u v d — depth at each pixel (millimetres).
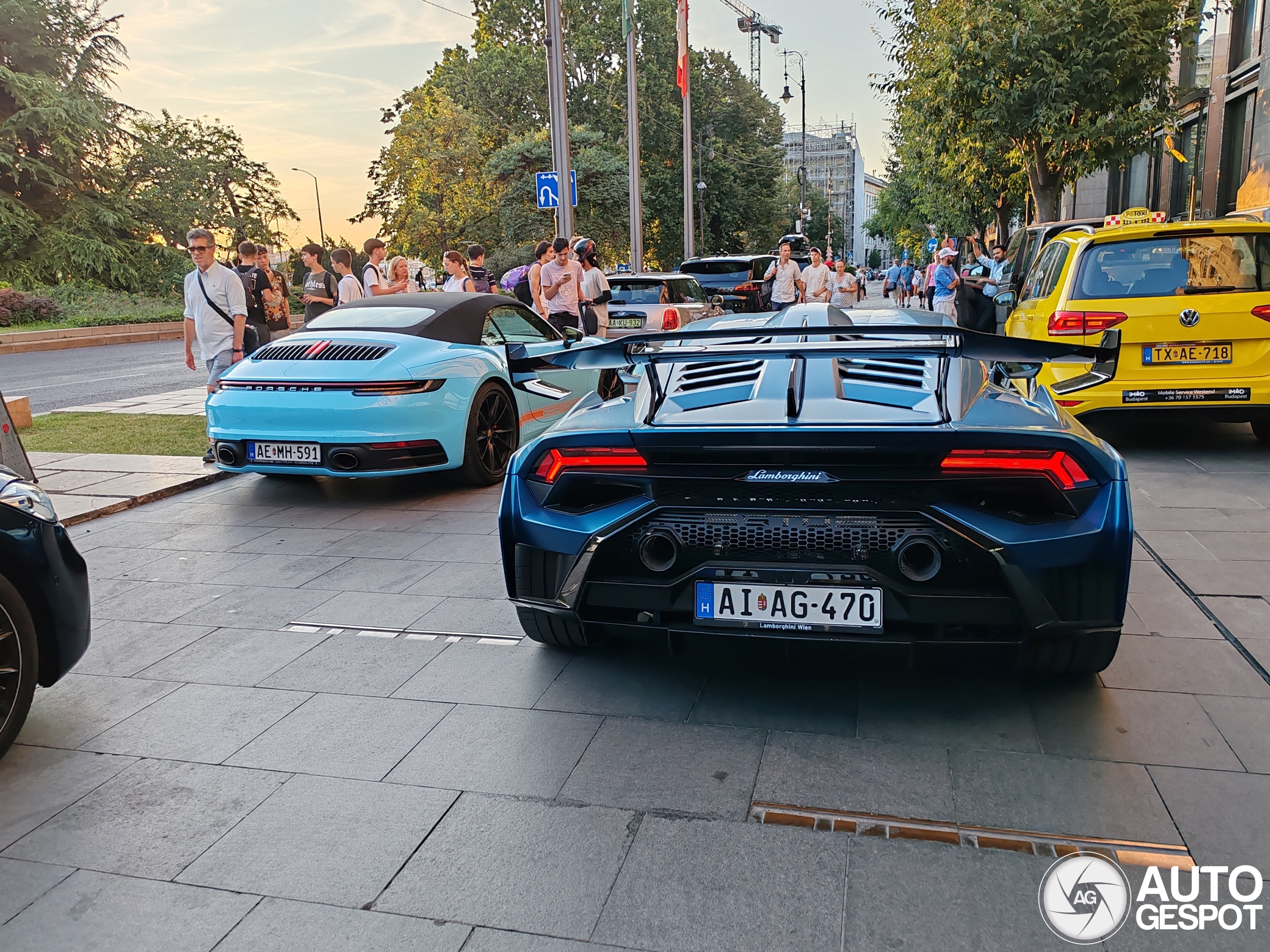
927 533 2572
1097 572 2557
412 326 6199
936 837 2199
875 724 2777
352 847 2260
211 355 7391
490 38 49188
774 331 2775
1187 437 6922
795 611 2666
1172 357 5988
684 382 3275
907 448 2504
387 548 4914
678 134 48594
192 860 2234
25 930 1996
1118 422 7707
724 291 17172
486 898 2047
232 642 3654
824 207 100500
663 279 11500
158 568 4688
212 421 5883
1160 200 20062
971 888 2014
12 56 32219
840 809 2334
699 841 2225
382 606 4004
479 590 4176
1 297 24438
